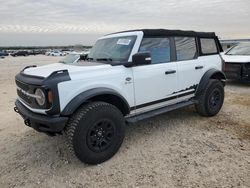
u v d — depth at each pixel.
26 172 3.27
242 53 9.85
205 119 5.13
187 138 4.18
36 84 3.11
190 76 4.77
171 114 5.53
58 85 3.05
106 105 3.41
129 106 3.81
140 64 3.65
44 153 3.79
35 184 3.00
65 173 3.22
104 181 3.02
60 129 3.11
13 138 4.41
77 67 3.57
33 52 81.12
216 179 2.94
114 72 3.59
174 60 4.51
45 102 3.06
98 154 3.37
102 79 3.46
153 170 3.20
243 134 4.27
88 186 2.93
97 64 3.80
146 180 2.99
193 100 4.95
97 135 3.36
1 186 2.97
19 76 3.81
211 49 5.41
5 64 28.06
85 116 3.20
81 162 3.48
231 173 3.05
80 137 3.18
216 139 4.09
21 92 3.70
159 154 3.64
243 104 6.25
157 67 4.15
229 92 7.89
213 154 3.57
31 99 3.30
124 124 3.67
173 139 4.16
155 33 4.18
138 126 4.82
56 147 3.98
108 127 3.47
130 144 4.01
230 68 8.92
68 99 3.13
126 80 3.72
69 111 3.08
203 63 5.07
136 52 3.87
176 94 4.55
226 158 3.43
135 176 3.09
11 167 3.40
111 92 3.45
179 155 3.58
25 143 4.18
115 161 3.48
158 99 4.24
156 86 4.15
